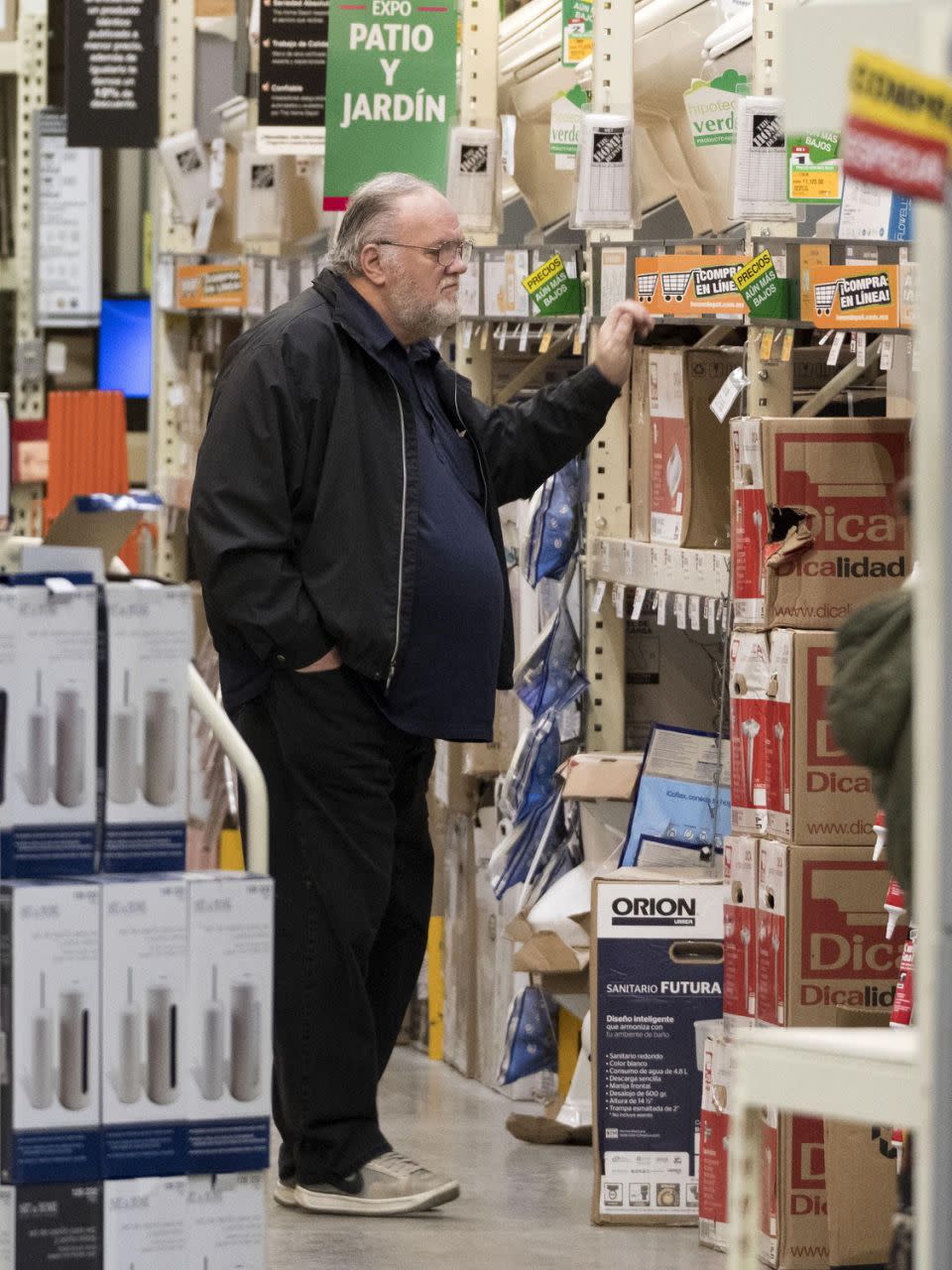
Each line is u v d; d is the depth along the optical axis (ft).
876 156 18.49
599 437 50.06
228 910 28.89
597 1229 42.68
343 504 41.29
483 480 43.70
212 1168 28.96
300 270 60.64
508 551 53.98
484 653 42.65
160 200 71.05
